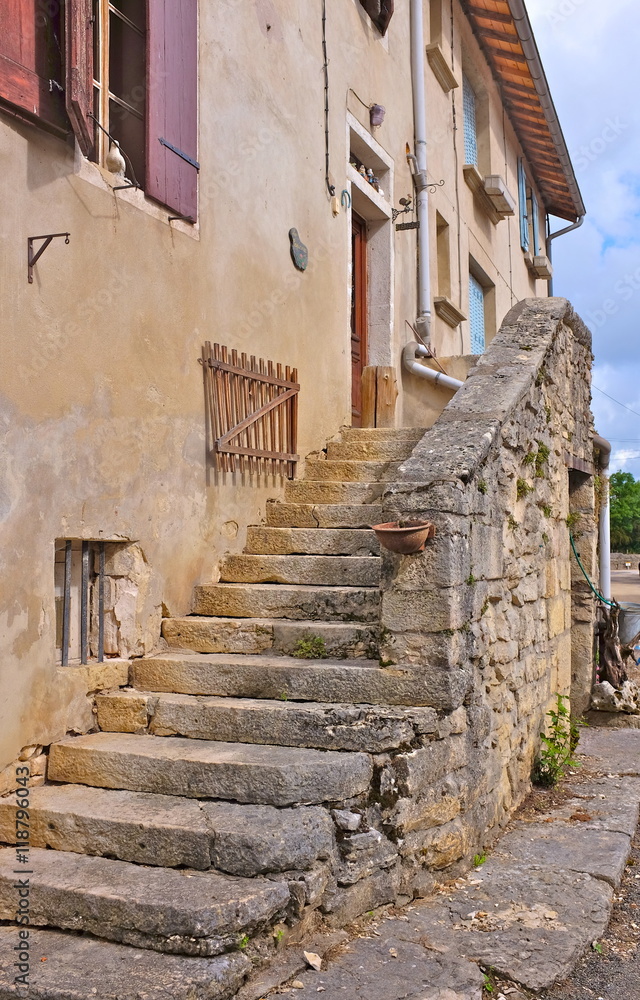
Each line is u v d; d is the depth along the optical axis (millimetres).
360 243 8484
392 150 8539
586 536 7730
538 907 3574
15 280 3646
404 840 3609
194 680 4270
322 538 5289
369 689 3953
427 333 9047
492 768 4461
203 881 3158
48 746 3898
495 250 12984
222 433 5238
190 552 4945
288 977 2971
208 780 3588
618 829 4582
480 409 4719
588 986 3061
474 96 12055
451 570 3852
